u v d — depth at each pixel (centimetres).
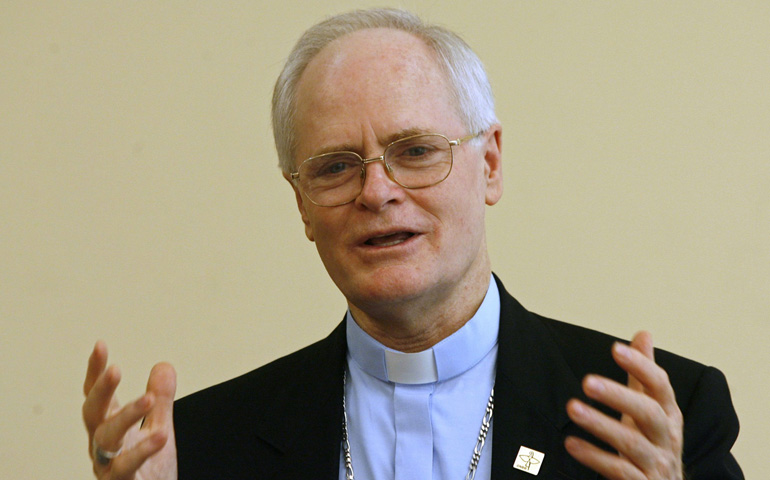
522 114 1684
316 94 953
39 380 1788
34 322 1795
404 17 1003
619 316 1620
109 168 1808
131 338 1770
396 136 923
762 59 1611
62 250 1805
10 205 1817
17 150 1820
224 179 1786
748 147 1606
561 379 977
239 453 1015
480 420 977
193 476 1011
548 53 1684
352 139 927
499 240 1670
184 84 1805
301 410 1020
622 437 735
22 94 1823
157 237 1789
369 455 980
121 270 1789
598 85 1664
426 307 960
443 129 941
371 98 929
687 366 995
